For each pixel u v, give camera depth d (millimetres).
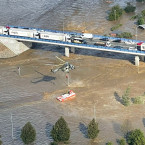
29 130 172125
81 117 191750
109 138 177125
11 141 177125
